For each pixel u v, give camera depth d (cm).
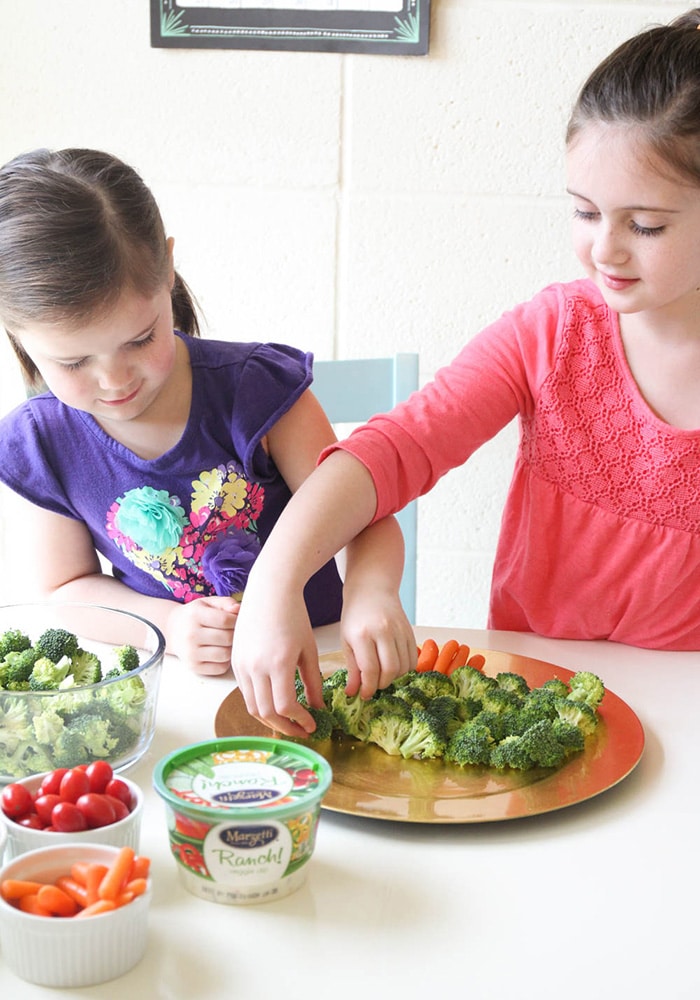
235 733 81
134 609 110
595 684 86
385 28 155
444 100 159
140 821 64
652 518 112
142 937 56
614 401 112
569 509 115
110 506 114
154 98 162
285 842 60
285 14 156
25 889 55
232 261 167
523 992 54
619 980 55
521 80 157
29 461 113
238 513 114
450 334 168
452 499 173
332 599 119
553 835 69
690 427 111
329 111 160
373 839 68
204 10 157
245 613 84
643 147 86
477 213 163
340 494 94
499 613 124
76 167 99
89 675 82
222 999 53
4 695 72
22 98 163
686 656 103
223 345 119
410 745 77
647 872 65
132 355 95
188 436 112
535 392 115
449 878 64
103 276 90
